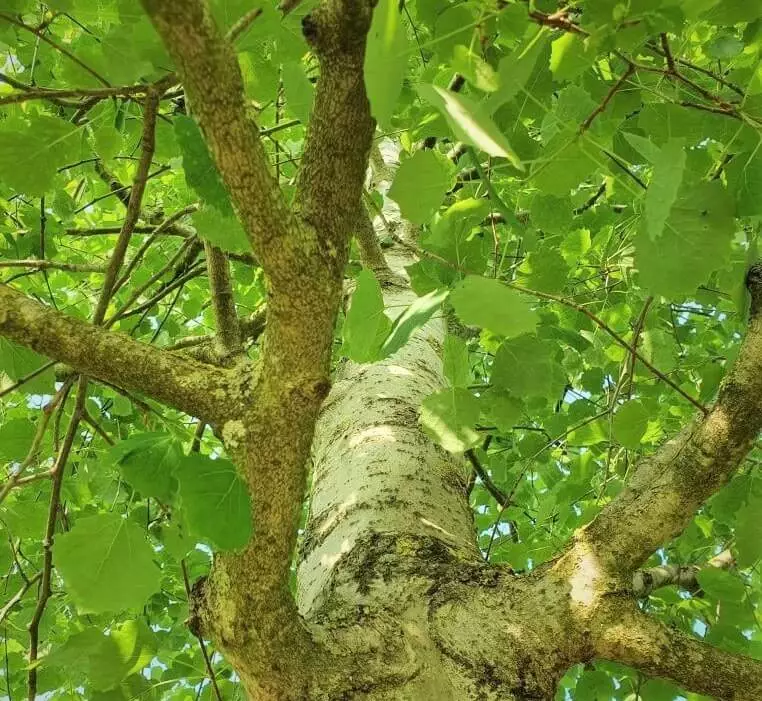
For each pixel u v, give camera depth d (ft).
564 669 3.85
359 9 2.81
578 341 7.28
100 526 3.16
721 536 9.57
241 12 3.16
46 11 5.63
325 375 3.19
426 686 3.61
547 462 10.89
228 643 3.42
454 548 4.59
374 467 5.24
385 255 9.01
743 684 3.75
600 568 3.97
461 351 4.00
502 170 4.46
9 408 10.94
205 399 3.34
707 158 4.64
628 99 4.50
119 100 4.72
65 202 8.13
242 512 2.77
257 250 2.89
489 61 4.33
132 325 9.92
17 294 3.43
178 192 10.30
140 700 4.77
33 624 5.07
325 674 3.52
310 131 3.15
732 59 6.40
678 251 2.96
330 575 4.48
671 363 8.47
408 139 6.06
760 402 3.86
